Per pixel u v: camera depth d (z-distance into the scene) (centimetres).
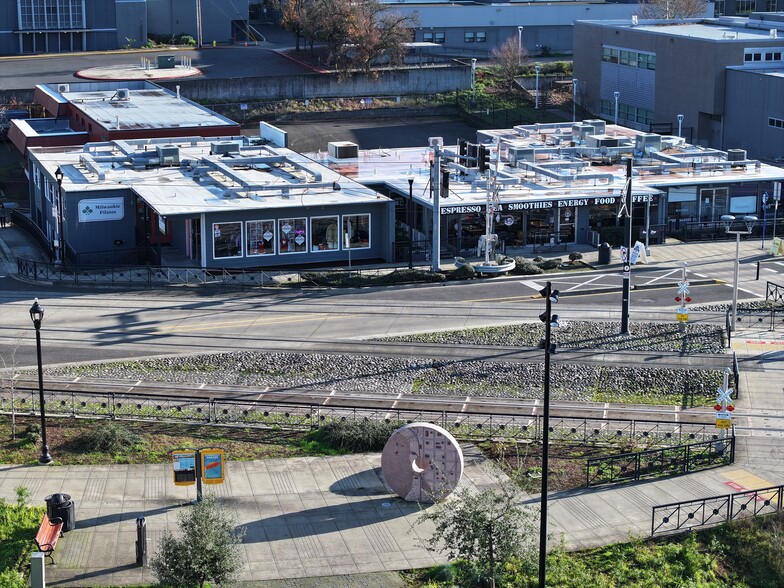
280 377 5666
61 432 4856
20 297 7019
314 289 7188
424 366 5794
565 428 5012
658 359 5891
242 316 6638
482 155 7194
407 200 8425
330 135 12188
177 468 4197
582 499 4319
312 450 4750
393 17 14062
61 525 3944
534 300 6950
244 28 16625
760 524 4128
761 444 4844
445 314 6662
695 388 5522
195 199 7725
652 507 4206
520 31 14550
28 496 4200
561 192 8325
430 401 5338
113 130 9569
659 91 12012
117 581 3706
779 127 10412
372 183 8731
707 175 8981
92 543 3941
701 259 7881
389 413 5159
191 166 8606
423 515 4012
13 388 5234
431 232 8250
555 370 5738
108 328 6400
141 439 4797
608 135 10288
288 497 4325
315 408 5209
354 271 7544
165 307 6806
